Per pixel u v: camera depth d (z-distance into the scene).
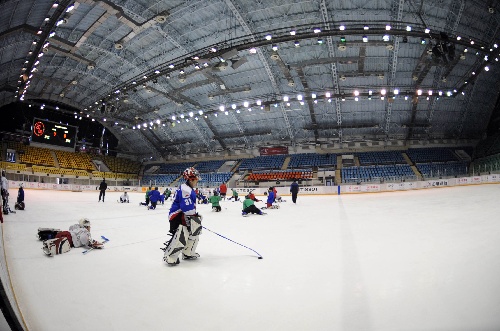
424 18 21.06
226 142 41.50
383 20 20.08
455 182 23.30
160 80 30.89
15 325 1.99
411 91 27.92
